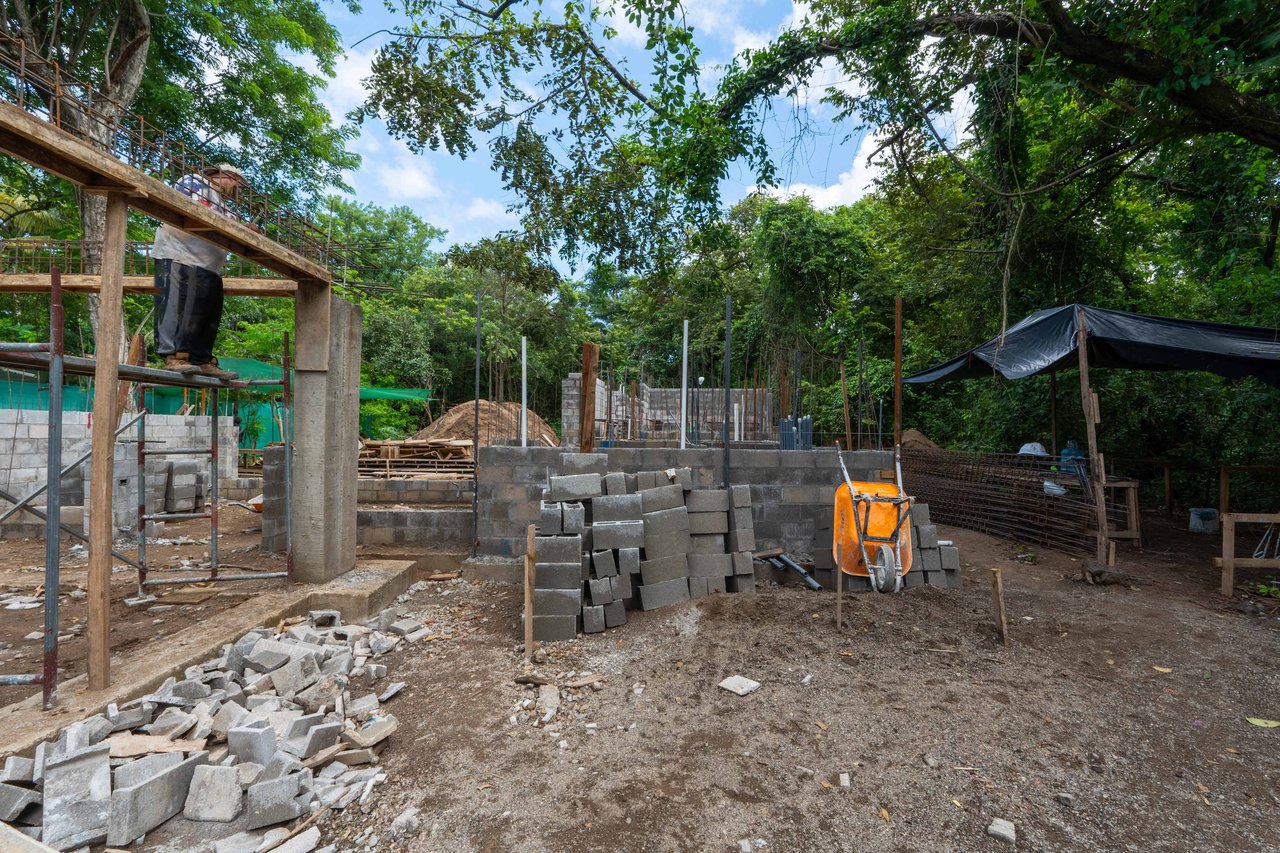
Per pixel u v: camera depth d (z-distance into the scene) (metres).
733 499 5.31
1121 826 2.54
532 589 4.23
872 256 18.19
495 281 27.62
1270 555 6.93
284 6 14.27
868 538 4.92
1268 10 5.27
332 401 5.58
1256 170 7.62
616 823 2.56
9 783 2.59
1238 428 10.26
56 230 14.00
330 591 5.14
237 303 17.84
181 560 6.47
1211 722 3.30
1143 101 5.90
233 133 13.86
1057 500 7.39
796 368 9.88
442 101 8.14
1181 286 12.00
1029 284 11.39
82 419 8.41
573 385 12.71
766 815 2.61
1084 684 3.66
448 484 7.88
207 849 2.54
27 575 5.93
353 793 2.85
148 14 11.34
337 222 26.47
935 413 17.86
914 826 2.54
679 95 7.80
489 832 2.54
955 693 3.53
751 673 3.78
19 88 3.10
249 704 3.45
